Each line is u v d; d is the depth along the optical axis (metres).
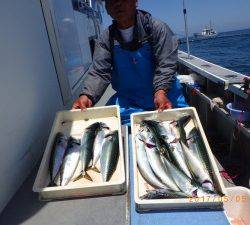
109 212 1.86
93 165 2.22
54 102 3.20
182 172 2.05
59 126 2.73
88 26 6.23
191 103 4.45
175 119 2.70
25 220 1.88
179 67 5.57
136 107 3.18
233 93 3.27
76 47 4.56
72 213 1.89
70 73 3.93
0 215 1.94
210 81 3.92
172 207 1.78
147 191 1.88
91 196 2.01
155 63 3.12
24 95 2.37
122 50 3.04
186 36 5.14
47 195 1.99
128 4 2.78
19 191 2.16
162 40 2.96
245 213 2.29
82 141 2.44
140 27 2.93
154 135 2.43
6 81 2.07
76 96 4.15
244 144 2.99
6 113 2.04
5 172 2.01
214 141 3.51
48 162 2.25
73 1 4.93
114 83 3.30
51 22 3.25
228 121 3.16
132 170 2.20
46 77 3.00
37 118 2.62
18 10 2.44
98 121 2.78
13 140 2.13
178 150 2.29
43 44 3.04
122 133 2.58
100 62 3.07
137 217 1.77
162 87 2.90
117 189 1.98
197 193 1.81
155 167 2.12
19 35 2.39
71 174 2.13
